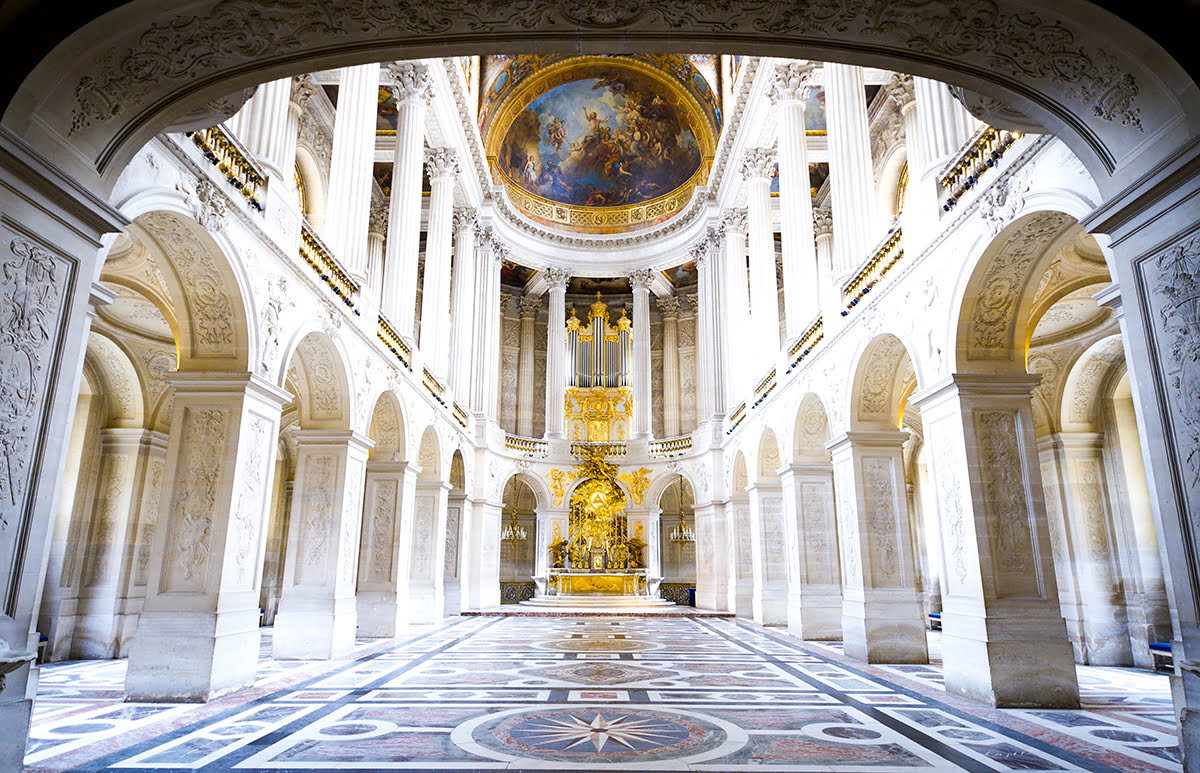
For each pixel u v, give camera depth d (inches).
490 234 1005.8
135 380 482.3
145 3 173.9
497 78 995.9
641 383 1090.1
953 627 319.6
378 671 379.9
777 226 1011.3
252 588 334.0
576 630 631.2
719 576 879.1
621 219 1175.0
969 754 212.8
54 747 217.5
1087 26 179.9
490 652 464.1
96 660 451.2
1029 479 312.8
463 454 856.3
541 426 1234.0
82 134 193.8
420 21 192.2
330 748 216.5
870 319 423.8
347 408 459.2
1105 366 466.0
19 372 177.3
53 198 185.9
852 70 513.0
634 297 1121.4
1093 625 452.8
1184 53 173.9
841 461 470.6
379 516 573.3
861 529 439.5
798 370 565.9
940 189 345.4
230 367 326.0
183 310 323.0
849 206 492.7
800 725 251.0
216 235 297.4
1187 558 176.1
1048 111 209.0
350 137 509.4
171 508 313.1
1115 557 458.6
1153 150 189.2
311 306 401.1
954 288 324.5
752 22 195.3
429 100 684.7
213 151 300.4
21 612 176.7
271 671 379.2
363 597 562.3
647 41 204.2
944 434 335.9
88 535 470.3
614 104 1110.4
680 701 296.0
